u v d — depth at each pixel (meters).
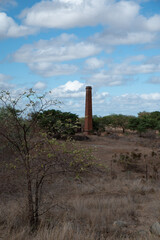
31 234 5.93
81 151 6.02
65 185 9.82
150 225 7.28
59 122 6.38
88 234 5.98
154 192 11.78
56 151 6.07
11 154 6.66
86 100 49.03
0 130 6.19
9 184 6.83
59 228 6.23
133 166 19.22
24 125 6.07
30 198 6.32
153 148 30.03
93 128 51.69
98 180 13.42
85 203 8.95
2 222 6.64
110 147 29.25
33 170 6.22
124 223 7.23
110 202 9.20
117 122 60.19
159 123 50.09
